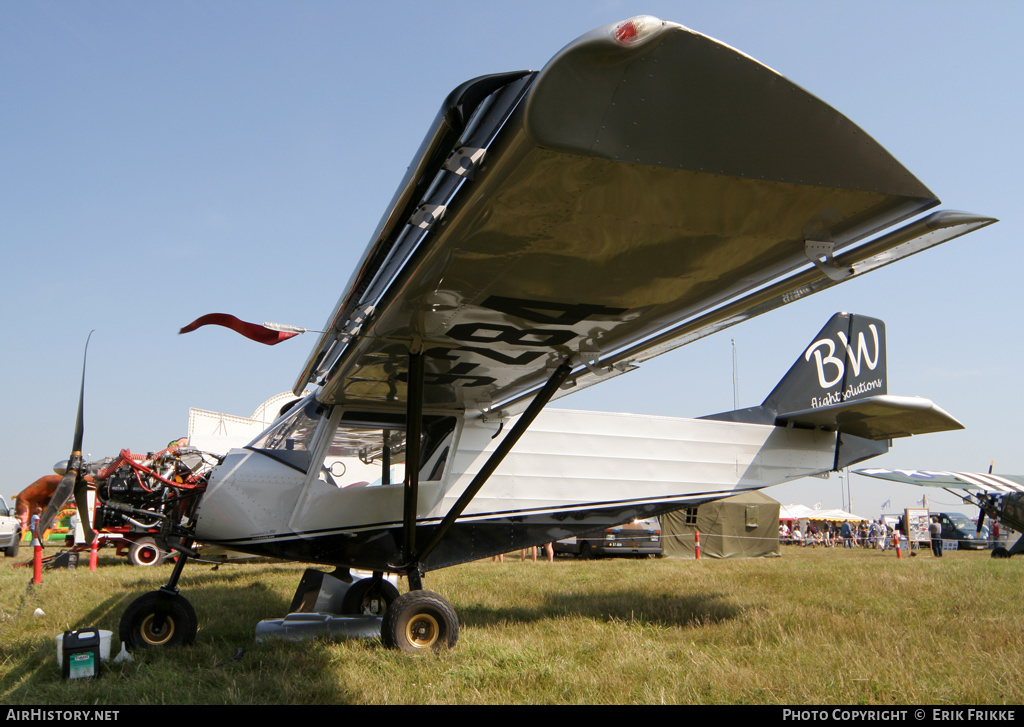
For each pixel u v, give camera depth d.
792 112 2.33
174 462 8.99
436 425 6.32
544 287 3.54
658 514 7.25
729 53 2.17
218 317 3.32
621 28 2.02
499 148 2.37
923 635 5.03
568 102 2.16
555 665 4.18
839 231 2.88
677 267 3.26
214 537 5.22
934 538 20.42
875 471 19.77
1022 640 4.75
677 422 7.50
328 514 5.48
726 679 3.78
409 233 3.16
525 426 5.02
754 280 3.46
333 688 3.73
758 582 9.36
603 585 9.32
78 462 5.20
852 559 17.09
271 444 5.77
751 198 2.61
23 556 16.47
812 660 4.20
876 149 2.48
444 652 4.65
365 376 5.20
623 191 2.55
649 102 2.23
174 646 4.80
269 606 7.01
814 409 7.54
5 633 5.43
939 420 7.24
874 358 9.94
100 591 8.21
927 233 2.88
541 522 6.70
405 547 5.26
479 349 4.70
